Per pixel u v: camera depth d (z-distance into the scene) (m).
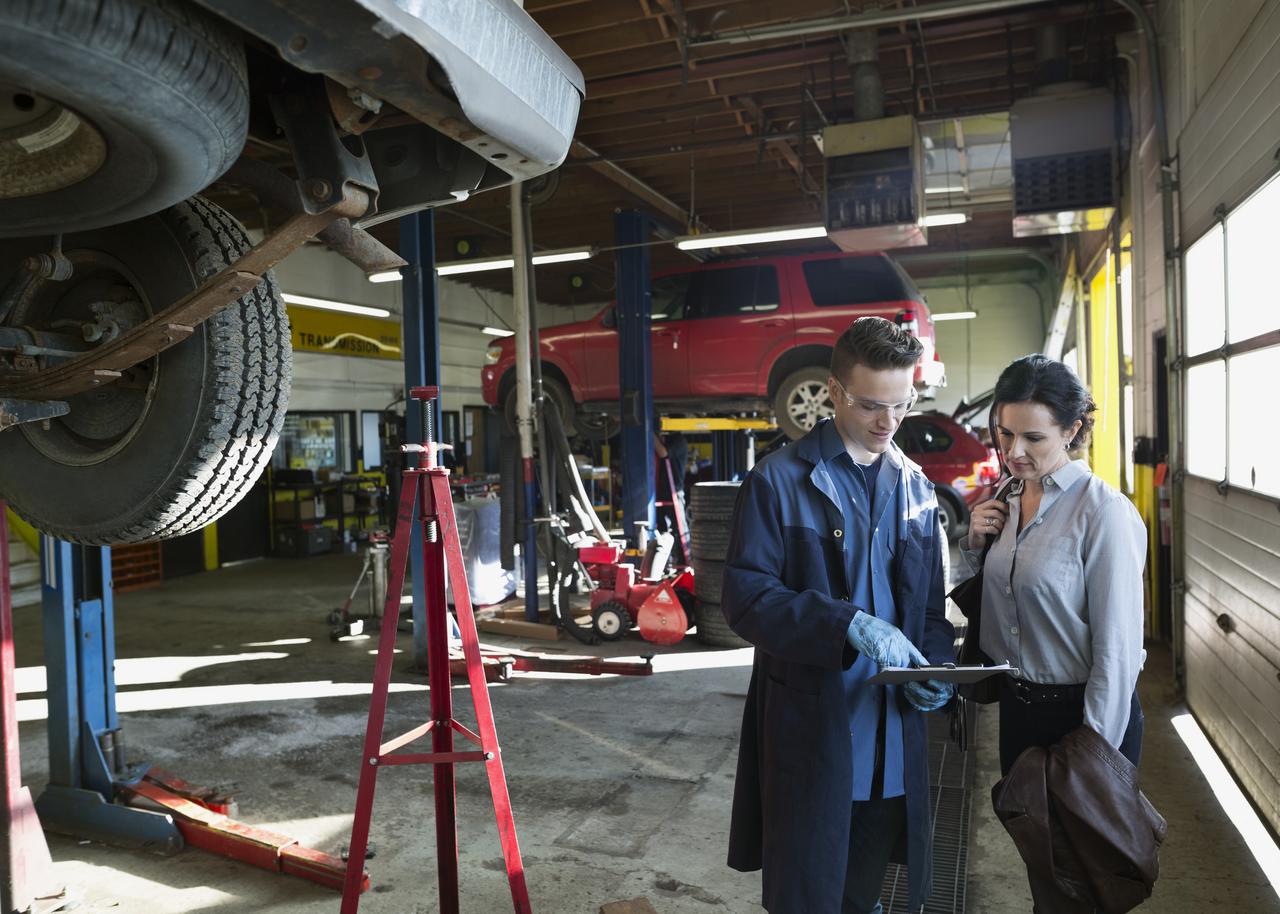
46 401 1.72
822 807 1.64
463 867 3.05
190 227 1.75
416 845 3.24
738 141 7.76
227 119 1.21
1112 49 6.43
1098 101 6.33
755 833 1.85
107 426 1.87
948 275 18.56
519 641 6.55
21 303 1.79
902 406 1.67
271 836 3.16
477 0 1.35
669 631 5.98
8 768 2.73
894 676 1.54
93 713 3.50
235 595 9.19
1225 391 3.86
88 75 1.00
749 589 1.68
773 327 7.84
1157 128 4.98
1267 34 3.16
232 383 1.78
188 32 1.08
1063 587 1.75
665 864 3.04
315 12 1.09
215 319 1.78
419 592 5.83
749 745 1.85
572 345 8.55
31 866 2.83
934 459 9.80
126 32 0.99
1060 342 13.74
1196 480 4.46
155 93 1.06
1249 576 3.45
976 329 18.83
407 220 5.83
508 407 8.70
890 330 1.64
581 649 6.28
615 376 8.38
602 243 12.02
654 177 9.39
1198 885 2.80
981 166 9.62
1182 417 4.81
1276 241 3.13
